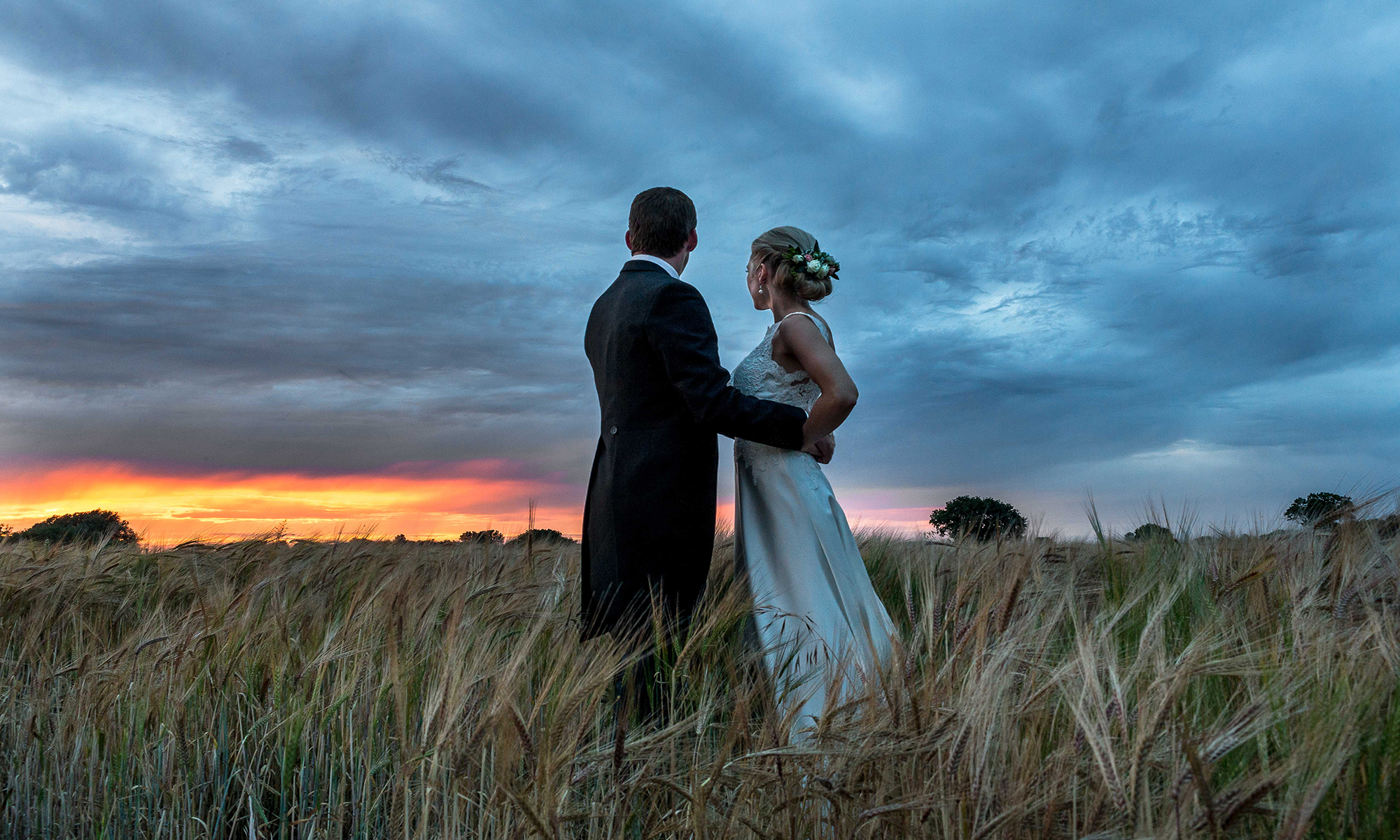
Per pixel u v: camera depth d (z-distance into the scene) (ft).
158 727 6.68
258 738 6.62
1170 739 4.15
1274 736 4.47
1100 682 4.85
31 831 6.65
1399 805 3.90
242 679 7.14
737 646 7.97
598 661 6.18
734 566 9.54
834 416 7.86
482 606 8.54
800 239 8.68
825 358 8.00
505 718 4.86
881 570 11.87
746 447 8.82
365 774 5.94
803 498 8.31
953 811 4.01
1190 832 3.51
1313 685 4.72
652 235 8.43
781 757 4.40
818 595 8.02
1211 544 9.68
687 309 7.64
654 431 7.75
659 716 6.75
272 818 6.31
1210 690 5.37
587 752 5.13
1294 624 5.57
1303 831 3.28
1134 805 3.57
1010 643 5.01
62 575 11.45
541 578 10.25
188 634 7.50
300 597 10.05
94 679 7.27
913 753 4.33
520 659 5.45
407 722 5.78
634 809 5.05
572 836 5.00
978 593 7.16
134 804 6.40
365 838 5.58
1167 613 7.27
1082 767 3.98
